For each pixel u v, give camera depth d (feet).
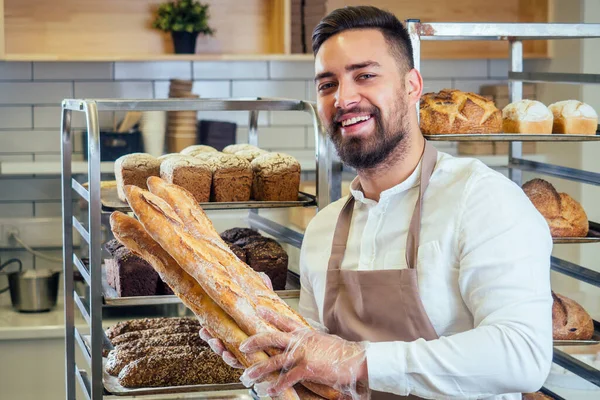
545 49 14.19
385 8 14.43
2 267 12.78
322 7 13.41
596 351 8.24
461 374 4.59
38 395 11.11
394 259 5.45
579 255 12.57
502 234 4.92
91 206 6.30
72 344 7.69
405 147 5.45
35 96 13.46
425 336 5.23
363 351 4.60
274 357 4.42
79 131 13.48
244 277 4.69
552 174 7.82
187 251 4.53
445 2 14.65
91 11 13.37
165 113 12.85
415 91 5.53
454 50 14.75
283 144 14.37
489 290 4.85
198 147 8.24
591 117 7.77
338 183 7.12
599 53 13.69
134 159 7.21
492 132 7.39
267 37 14.08
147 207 4.62
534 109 7.67
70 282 7.65
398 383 4.62
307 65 14.37
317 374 4.42
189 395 7.62
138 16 13.51
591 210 13.00
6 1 13.02
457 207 5.18
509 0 14.80
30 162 12.99
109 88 13.66
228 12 13.93
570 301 7.48
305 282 6.13
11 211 13.17
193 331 7.13
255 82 14.24
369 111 5.23
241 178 7.25
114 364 6.58
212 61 13.99
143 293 7.01
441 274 5.20
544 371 4.69
